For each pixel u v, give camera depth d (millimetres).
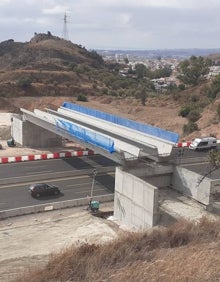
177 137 45250
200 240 19516
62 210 40562
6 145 68625
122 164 41125
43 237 33062
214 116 84812
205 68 138250
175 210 37281
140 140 47031
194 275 13031
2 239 32875
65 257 15992
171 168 42812
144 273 13625
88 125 54906
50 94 139500
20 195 43781
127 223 38688
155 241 19625
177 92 127188
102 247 17641
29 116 66250
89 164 56156
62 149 67688
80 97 133375
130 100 129875
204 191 38812
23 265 19625
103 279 13992
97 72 183750
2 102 120625
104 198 43469
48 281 14430
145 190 35812
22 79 138000
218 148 61500
